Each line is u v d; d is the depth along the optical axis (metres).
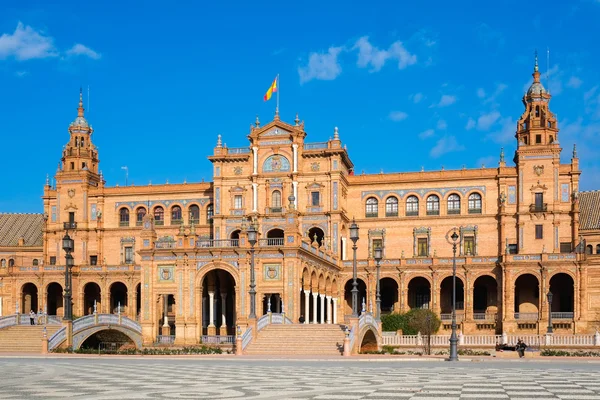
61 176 110.25
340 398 24.25
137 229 107.38
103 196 109.25
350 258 101.06
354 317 59.31
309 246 80.31
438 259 94.19
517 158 96.56
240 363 47.91
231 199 97.69
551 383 29.92
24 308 107.62
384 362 49.97
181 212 106.69
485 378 32.81
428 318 66.94
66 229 108.31
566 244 93.81
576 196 93.56
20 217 125.38
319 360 51.53
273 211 95.56
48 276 103.69
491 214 97.12
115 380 31.84
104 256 108.31
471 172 98.44
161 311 87.94
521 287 94.38
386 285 100.94
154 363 47.84
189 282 76.81
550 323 81.75
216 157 97.81
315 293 83.00
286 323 70.12
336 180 95.00
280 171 96.38
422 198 100.00
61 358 55.72
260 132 97.19
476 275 92.56
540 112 96.88
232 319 88.19
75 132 112.69
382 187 101.44
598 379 32.22
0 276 105.00
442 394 25.48
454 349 51.19
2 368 41.19
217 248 76.06
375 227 100.88
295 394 25.61
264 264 75.50
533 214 94.69
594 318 88.12
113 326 72.50
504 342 68.00
